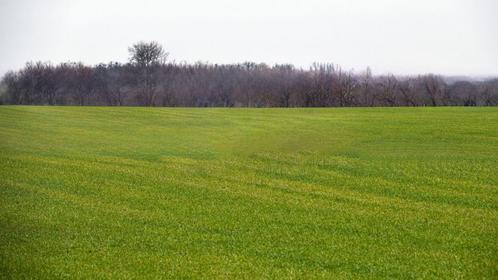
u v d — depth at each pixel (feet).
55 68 474.49
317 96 452.35
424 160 137.90
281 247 74.84
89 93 475.72
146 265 67.46
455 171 126.00
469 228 84.02
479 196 104.99
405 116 224.53
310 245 75.72
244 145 165.27
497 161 135.03
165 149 158.81
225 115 247.50
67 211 91.45
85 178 117.39
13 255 69.92
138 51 511.81
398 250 73.56
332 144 162.71
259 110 271.28
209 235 80.12
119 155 147.54
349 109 269.85
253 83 477.36
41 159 137.39
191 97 473.26
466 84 399.65
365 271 65.92
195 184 114.21
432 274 64.90
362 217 90.33
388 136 173.17
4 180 112.88
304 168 131.85
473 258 70.54
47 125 207.10
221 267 67.05
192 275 64.34
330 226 85.05
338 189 111.45
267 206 97.09
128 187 110.42
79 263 67.56
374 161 138.21
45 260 68.44
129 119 231.91
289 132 188.96
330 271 65.92
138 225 84.53
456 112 234.17
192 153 152.46
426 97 417.90
